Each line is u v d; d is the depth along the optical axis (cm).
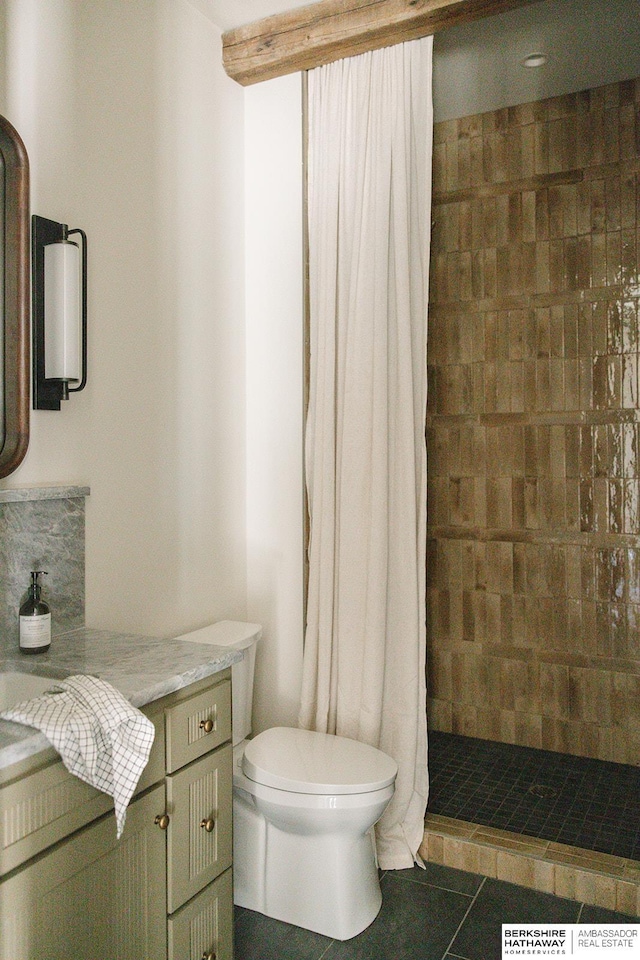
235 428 268
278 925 209
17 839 119
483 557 329
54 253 179
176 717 157
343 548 245
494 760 307
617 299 301
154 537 227
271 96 268
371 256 243
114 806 139
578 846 233
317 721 249
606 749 307
